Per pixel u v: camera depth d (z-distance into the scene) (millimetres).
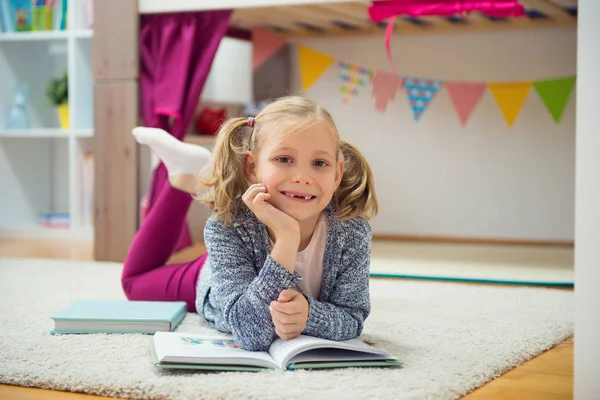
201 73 2598
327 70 3514
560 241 3260
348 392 1066
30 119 3527
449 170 3396
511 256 2809
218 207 1335
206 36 2604
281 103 1289
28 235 3365
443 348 1376
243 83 3537
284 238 1235
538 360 1363
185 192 1833
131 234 2658
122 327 1460
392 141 3459
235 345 1283
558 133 3238
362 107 3484
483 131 3336
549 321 1660
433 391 1084
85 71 3242
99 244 2691
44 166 3623
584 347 1069
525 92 3191
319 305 1271
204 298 1533
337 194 1368
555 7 2750
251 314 1234
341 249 1346
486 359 1299
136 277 1778
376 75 3188
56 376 1152
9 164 3451
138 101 2654
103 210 2688
